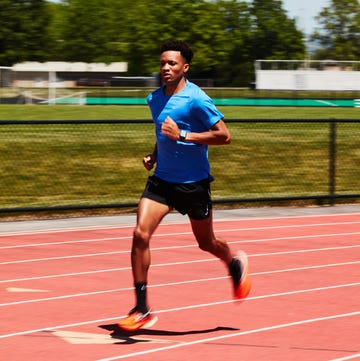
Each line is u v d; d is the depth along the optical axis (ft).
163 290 28.73
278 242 38.45
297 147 72.23
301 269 32.58
